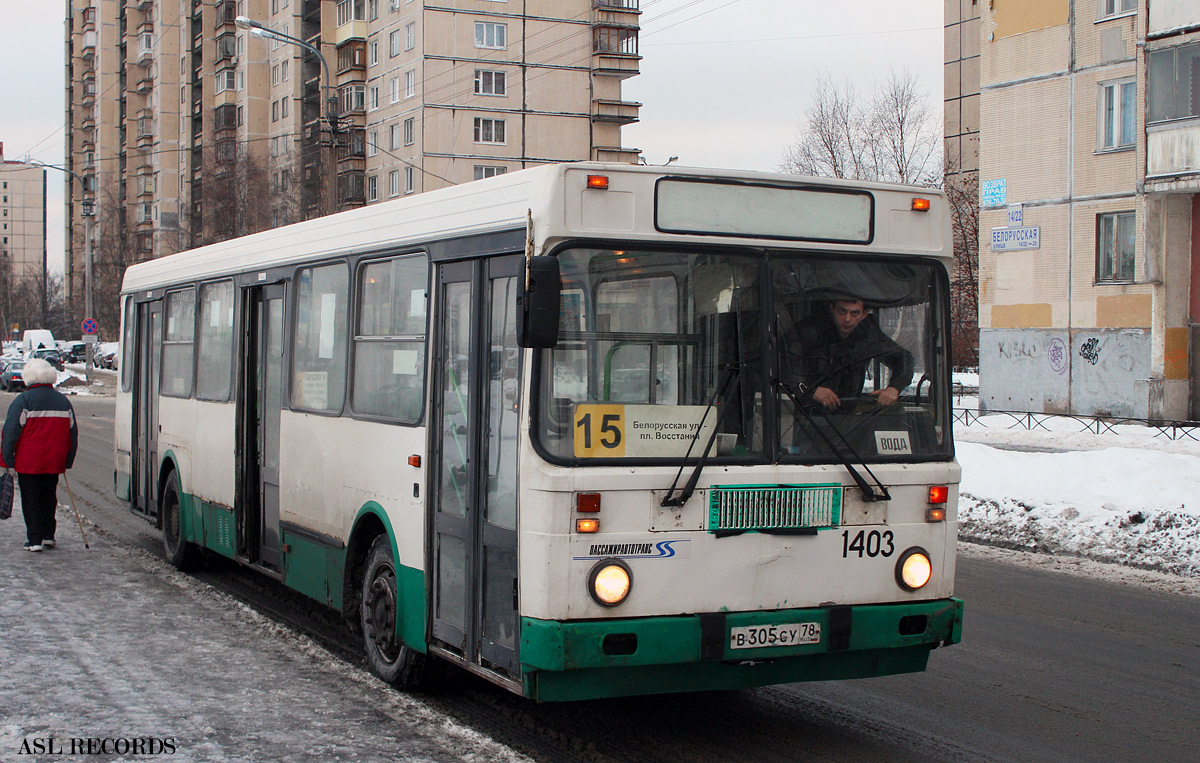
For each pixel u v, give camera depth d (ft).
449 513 20.58
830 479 18.65
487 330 19.66
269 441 29.63
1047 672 24.52
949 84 205.57
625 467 17.57
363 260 24.57
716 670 18.22
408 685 22.34
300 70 247.09
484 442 19.47
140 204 323.37
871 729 20.56
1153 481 45.62
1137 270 98.63
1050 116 106.63
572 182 17.76
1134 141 100.37
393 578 22.86
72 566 35.06
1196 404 98.17
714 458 18.07
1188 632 28.14
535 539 17.37
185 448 35.45
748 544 18.13
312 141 230.89
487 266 19.75
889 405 19.36
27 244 605.31
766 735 20.12
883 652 19.35
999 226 111.14
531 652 17.25
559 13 223.51
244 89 261.44
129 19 333.62
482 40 217.15
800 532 18.42
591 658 17.13
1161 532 38.70
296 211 215.10
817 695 22.85
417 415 21.79
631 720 20.95
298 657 24.62
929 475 19.35
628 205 18.03
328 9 241.55
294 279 28.17
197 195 289.74
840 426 18.95
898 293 19.65
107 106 354.54
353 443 24.48
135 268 42.70
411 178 217.77
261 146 260.21
